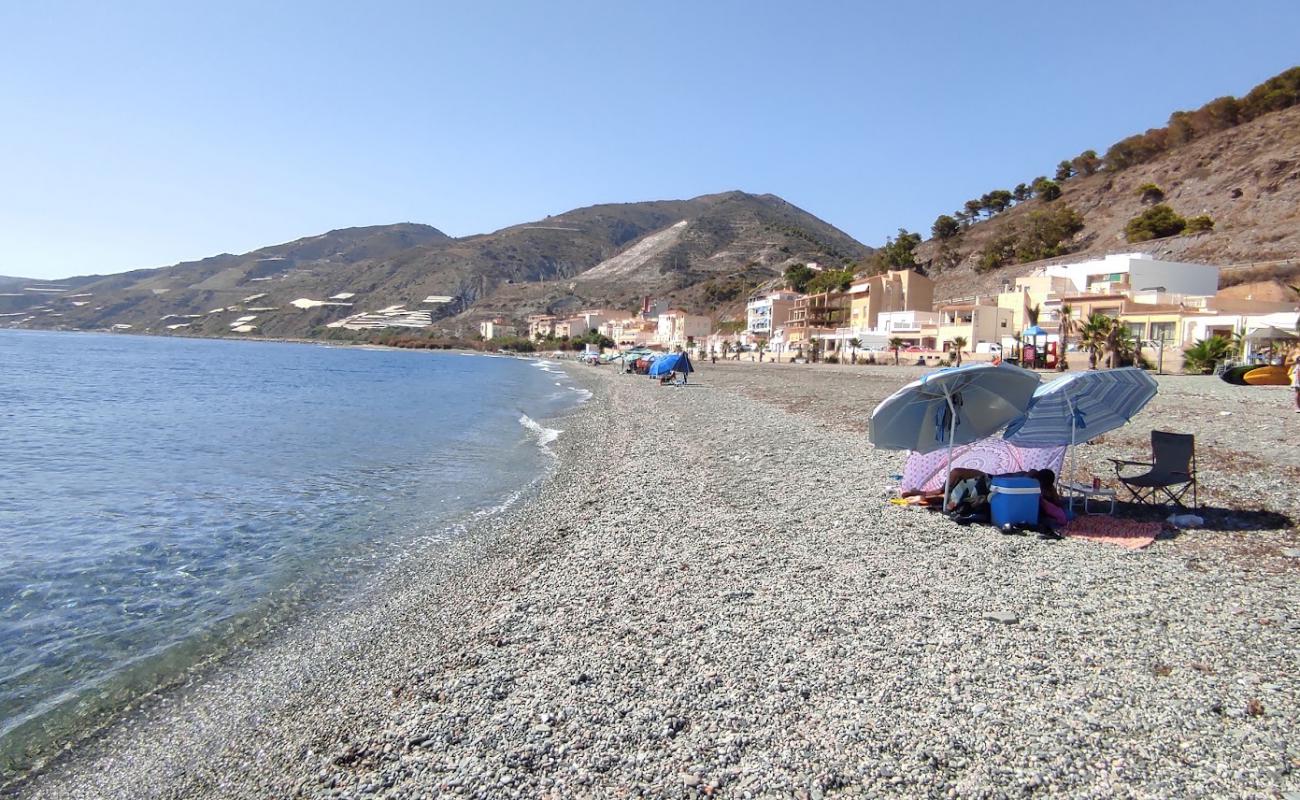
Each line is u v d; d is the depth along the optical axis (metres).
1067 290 56.72
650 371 52.25
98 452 20.53
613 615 7.29
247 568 10.06
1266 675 5.47
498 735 5.11
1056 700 5.21
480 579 9.12
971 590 7.49
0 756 5.58
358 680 6.45
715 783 4.41
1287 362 28.25
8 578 9.61
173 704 6.31
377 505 13.85
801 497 12.22
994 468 10.48
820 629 6.63
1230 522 9.42
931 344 65.44
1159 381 30.92
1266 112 98.69
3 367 62.97
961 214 137.25
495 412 33.47
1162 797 4.10
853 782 4.36
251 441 22.94
